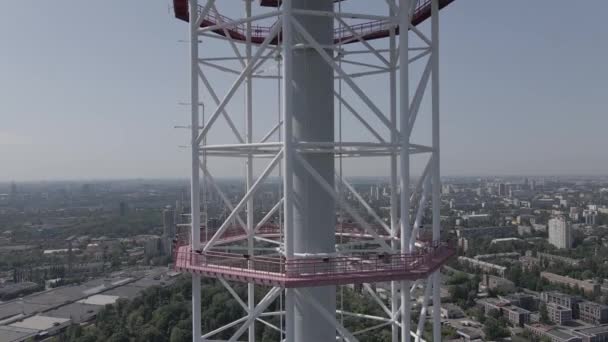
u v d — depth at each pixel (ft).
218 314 255.70
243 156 82.64
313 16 70.59
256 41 87.81
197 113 70.13
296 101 71.36
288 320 60.44
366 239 96.07
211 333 76.38
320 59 70.90
